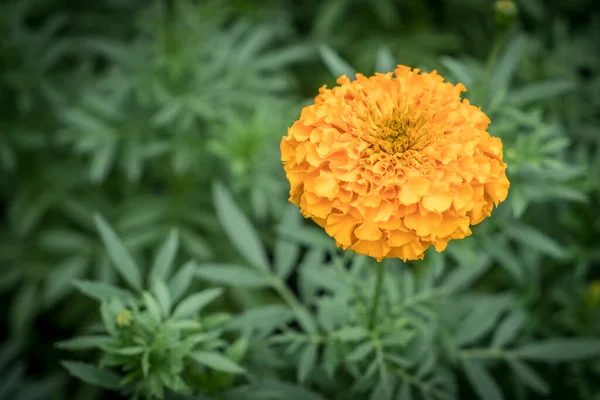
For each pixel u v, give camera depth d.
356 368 0.62
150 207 0.76
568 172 0.63
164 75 0.73
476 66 0.71
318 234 0.65
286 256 0.66
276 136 0.73
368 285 0.62
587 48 0.78
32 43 0.77
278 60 0.76
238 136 0.71
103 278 0.74
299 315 0.63
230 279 0.65
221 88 0.74
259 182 0.72
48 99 0.78
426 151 0.56
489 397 0.64
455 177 0.55
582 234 0.70
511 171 0.62
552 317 0.71
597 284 0.67
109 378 0.58
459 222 0.55
